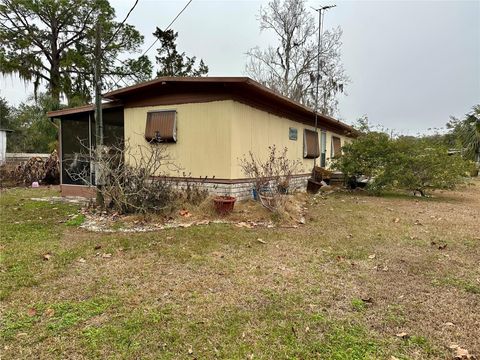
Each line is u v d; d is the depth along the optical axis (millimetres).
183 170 7156
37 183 11430
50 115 8852
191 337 2174
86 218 5750
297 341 2145
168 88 7262
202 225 5332
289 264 3574
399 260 3754
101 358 1944
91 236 4633
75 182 8805
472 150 17250
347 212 6789
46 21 18766
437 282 3121
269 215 5898
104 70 20312
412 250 4145
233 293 2840
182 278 3154
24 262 3537
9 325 2277
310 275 3268
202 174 6922
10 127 25578
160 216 5688
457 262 3697
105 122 9156
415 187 9562
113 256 3777
